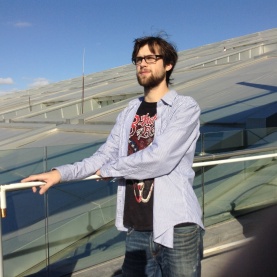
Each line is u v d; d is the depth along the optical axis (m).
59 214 3.94
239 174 5.30
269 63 14.26
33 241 3.72
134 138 2.23
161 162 1.99
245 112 8.52
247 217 5.08
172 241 2.03
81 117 11.64
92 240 4.16
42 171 5.08
